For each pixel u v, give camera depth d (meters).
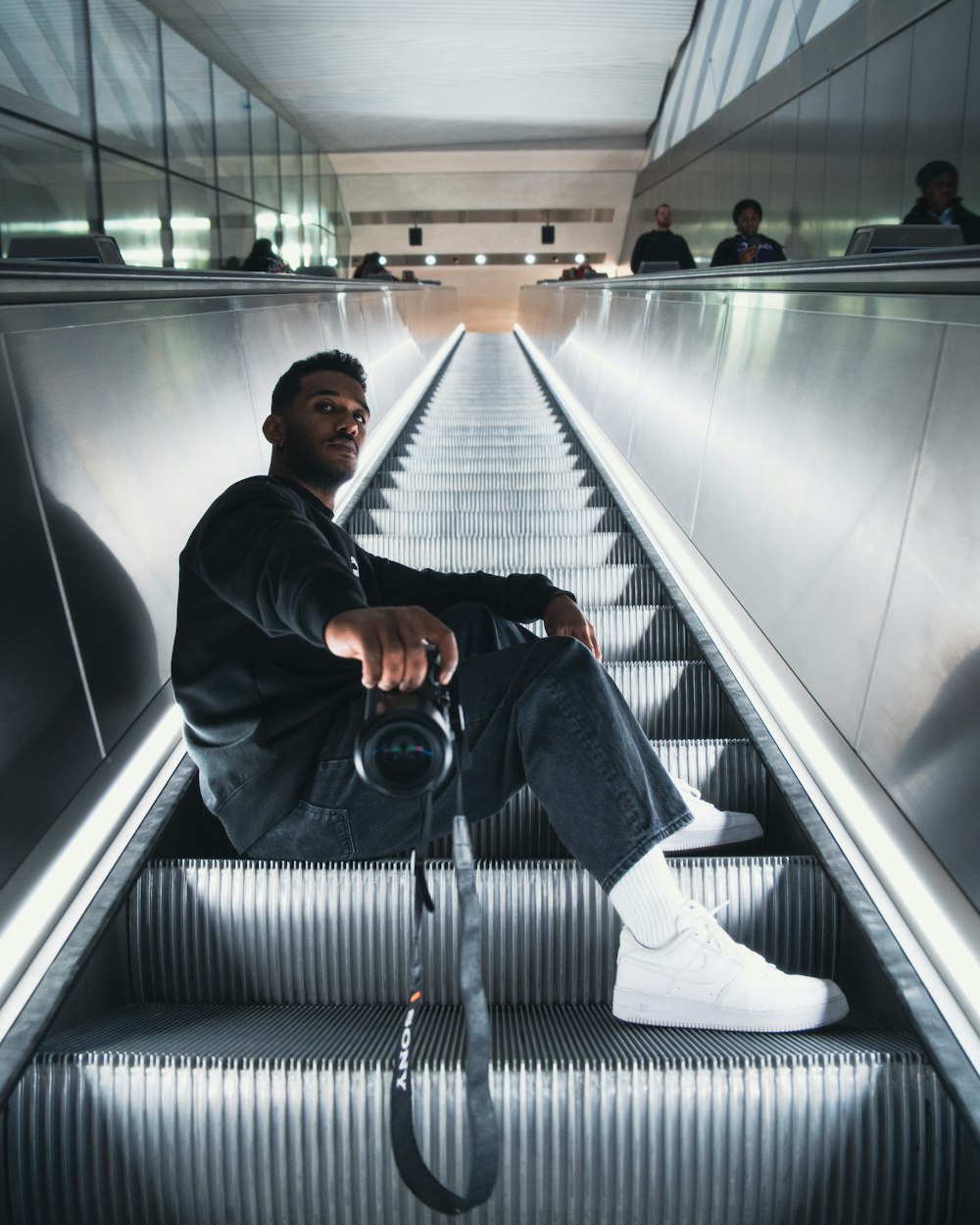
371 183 26.22
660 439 4.74
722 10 16.56
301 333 4.77
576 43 18.61
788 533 2.80
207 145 15.02
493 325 29.22
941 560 1.91
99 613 2.18
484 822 2.42
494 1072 1.50
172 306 3.04
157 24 13.27
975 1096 1.42
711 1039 1.64
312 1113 1.49
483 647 2.14
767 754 2.37
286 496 1.83
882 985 1.70
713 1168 1.49
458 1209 1.30
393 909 1.91
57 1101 1.49
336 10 16.31
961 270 1.90
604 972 1.93
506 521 4.72
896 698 2.00
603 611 3.35
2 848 1.69
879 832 1.93
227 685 1.78
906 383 2.21
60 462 2.11
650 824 1.68
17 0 9.72
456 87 20.70
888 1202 1.48
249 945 1.92
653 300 5.61
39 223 10.13
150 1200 1.50
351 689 1.79
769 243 8.04
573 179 25.83
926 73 9.56
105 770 2.08
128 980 1.91
